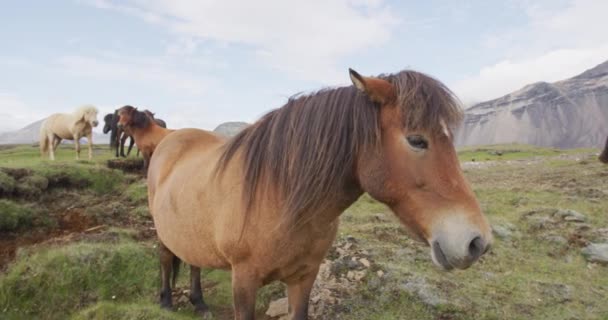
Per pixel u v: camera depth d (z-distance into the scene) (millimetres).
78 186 6562
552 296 3246
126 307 2980
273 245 1810
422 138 1447
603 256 3957
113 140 11398
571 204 5719
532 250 4258
